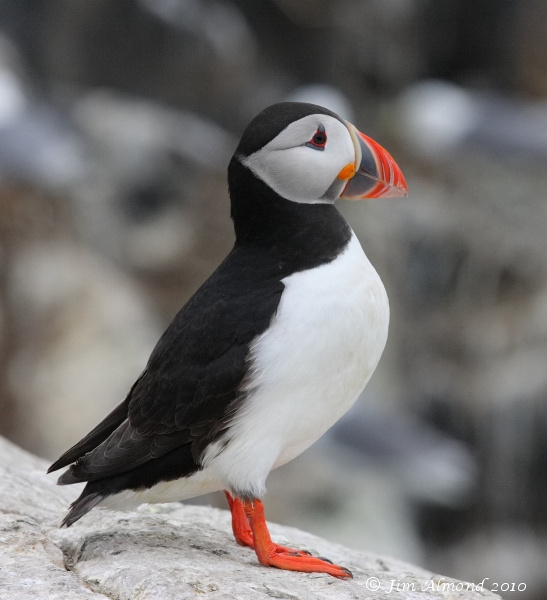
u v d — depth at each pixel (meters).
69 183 16.61
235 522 5.26
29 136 15.95
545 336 17.84
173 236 18.61
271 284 4.74
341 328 4.65
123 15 18.44
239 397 4.62
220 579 4.52
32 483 6.02
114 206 18.20
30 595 4.33
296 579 4.65
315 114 4.83
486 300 18.58
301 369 4.60
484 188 18.80
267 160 4.84
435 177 19.12
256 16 19.55
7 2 18.16
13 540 4.90
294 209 4.86
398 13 19.69
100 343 15.97
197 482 4.88
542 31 19.89
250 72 19.36
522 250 18.53
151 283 18.66
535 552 17.67
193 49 18.72
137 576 4.54
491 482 17.89
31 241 16.67
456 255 18.77
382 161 5.02
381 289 4.91
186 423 4.70
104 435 5.12
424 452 15.77
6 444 6.90
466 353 18.39
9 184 16.22
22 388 15.30
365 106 20.23
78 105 18.44
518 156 18.55
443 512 17.64
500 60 20.39
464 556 17.58
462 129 18.61
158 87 19.00
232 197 5.03
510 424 17.88
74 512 4.70
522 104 20.03
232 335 4.64
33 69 18.48
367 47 19.91
